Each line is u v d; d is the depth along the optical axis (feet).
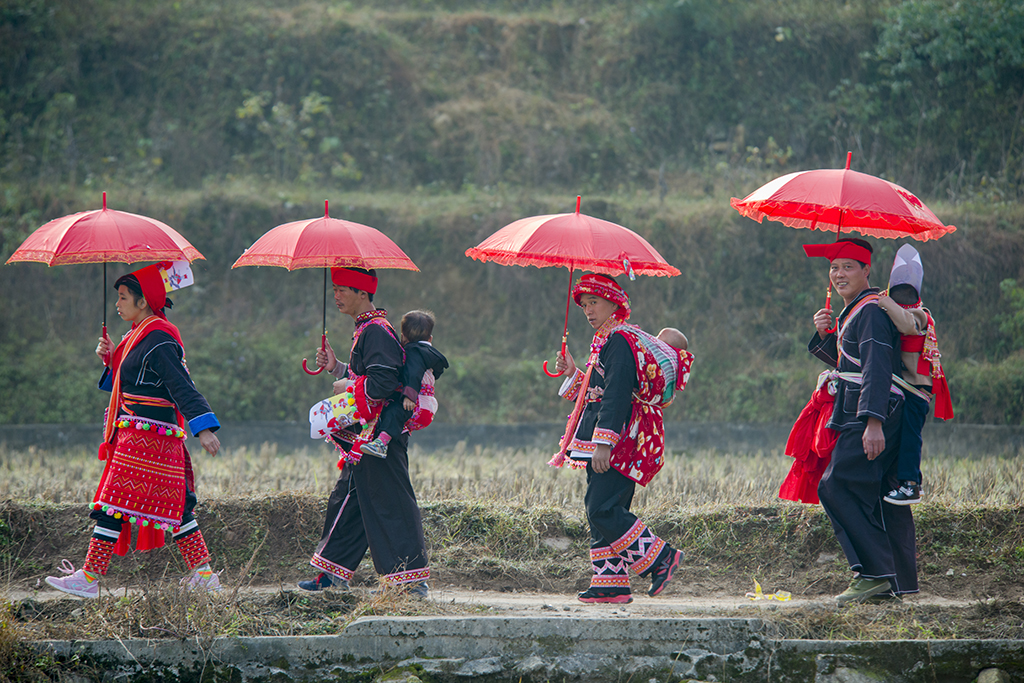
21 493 73.92
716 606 57.57
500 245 56.34
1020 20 196.34
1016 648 50.83
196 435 54.75
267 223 171.22
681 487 79.77
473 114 203.51
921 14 201.05
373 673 49.93
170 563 65.82
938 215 169.68
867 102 201.46
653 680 49.75
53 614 54.19
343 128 199.41
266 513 69.77
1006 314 159.94
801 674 50.16
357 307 58.90
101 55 201.46
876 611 55.42
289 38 207.92
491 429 142.20
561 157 197.16
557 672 49.80
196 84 201.46
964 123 195.62
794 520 69.97
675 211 174.91
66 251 54.80
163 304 57.62
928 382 58.85
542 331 166.81
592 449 56.29
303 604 55.62
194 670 49.88
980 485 77.51
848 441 58.03
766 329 165.48
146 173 187.21
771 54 211.00
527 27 223.30
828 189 56.24
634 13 221.25
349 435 58.34
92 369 153.17
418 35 221.05
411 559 56.90
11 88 193.26
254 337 160.45
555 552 69.36
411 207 176.04
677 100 209.26
